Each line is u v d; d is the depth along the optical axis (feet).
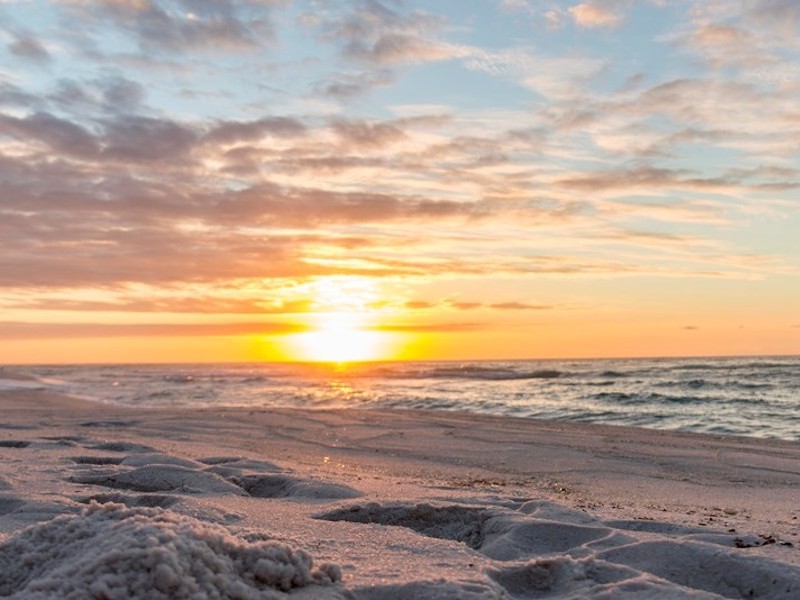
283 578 7.83
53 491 14.70
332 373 183.83
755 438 32.76
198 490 16.12
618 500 18.01
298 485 16.35
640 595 8.21
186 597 6.77
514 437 32.91
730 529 12.37
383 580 8.33
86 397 80.23
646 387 84.79
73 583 6.90
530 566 9.27
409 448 29.53
